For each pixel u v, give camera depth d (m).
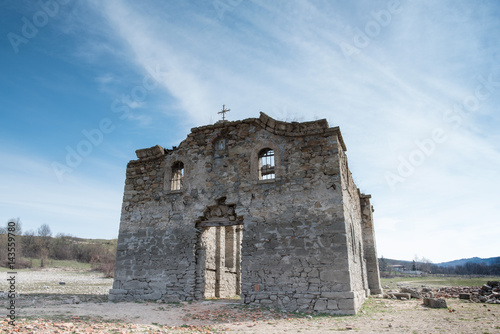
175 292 14.77
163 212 16.23
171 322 10.26
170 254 15.43
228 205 15.26
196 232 15.45
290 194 14.05
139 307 12.59
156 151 17.08
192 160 16.39
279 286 13.12
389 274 75.69
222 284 18.95
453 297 18.59
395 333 8.54
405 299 17.53
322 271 12.71
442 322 10.01
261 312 11.95
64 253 65.62
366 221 24.02
